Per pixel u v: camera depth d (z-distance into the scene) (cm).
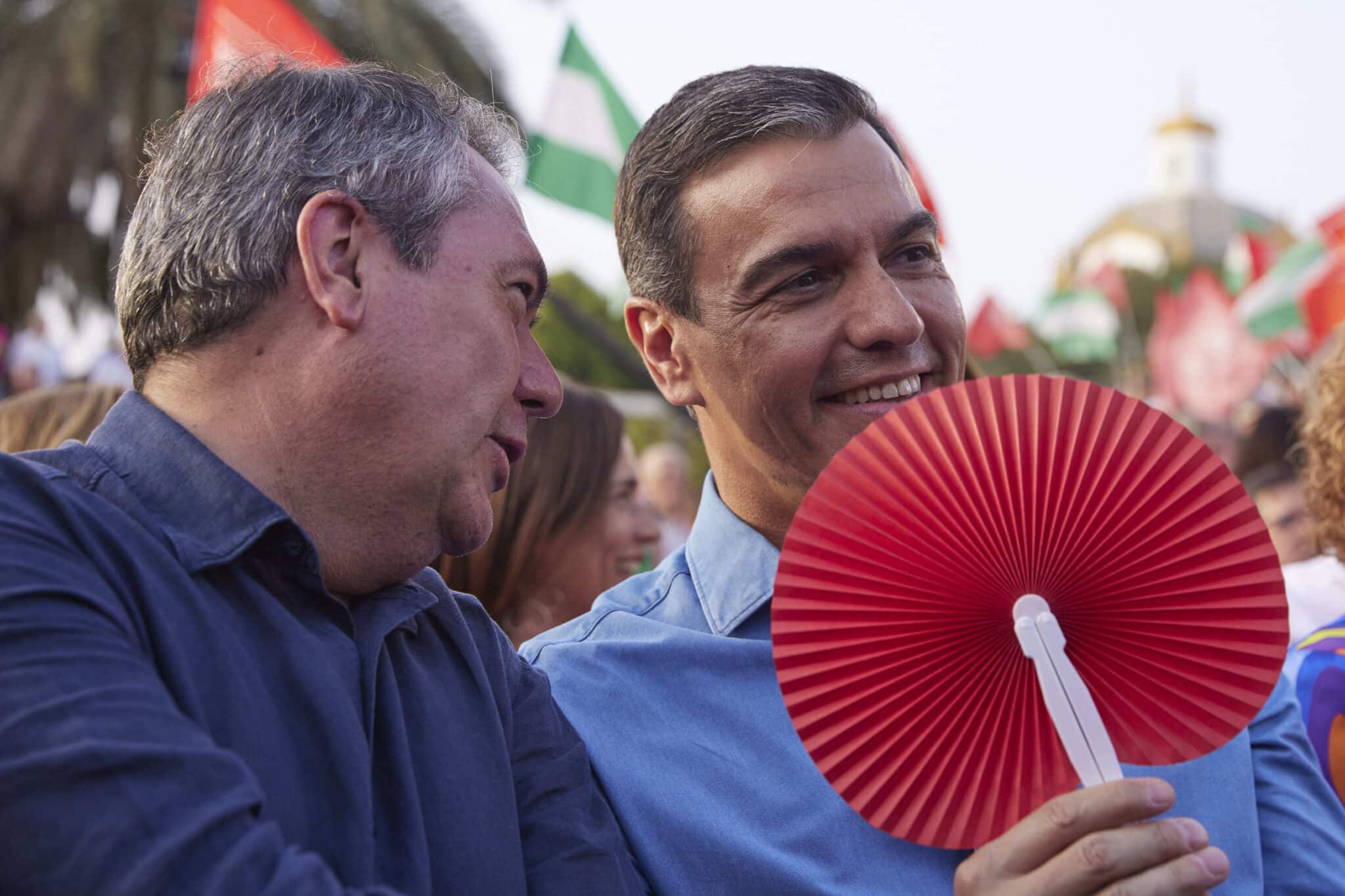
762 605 141
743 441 137
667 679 138
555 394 120
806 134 130
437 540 112
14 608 84
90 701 81
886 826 99
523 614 212
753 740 133
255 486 102
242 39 239
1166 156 5656
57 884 76
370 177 106
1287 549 332
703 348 137
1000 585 96
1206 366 819
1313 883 123
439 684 113
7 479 93
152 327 106
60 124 859
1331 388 189
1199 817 124
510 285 114
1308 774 133
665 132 137
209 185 105
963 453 96
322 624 104
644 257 140
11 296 930
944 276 135
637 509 236
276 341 104
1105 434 96
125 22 850
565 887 113
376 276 105
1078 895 90
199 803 79
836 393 131
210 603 98
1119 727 98
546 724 125
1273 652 95
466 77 880
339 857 95
